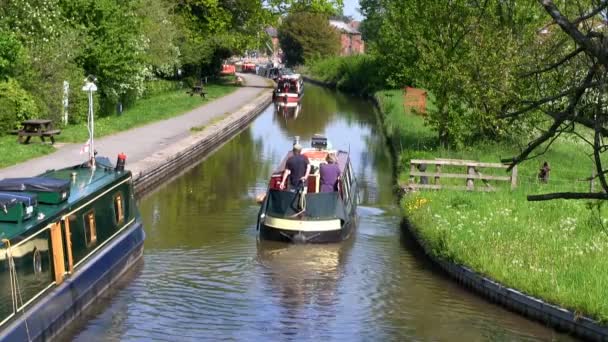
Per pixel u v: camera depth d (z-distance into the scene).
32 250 10.08
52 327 10.48
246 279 13.80
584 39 4.80
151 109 39.97
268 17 61.47
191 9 59.88
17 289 9.58
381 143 35.00
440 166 20.05
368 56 73.56
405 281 13.65
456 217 15.90
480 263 13.07
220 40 59.62
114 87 35.16
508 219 15.58
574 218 15.31
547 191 18.52
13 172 19.86
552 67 5.54
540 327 11.33
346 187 18.47
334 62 86.56
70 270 11.38
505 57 14.95
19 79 27.45
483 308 12.23
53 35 30.03
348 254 15.47
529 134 24.36
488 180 20.41
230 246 15.98
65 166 21.11
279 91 56.97
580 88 5.24
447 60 23.73
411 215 17.17
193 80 59.41
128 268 14.13
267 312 12.16
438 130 26.20
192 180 24.27
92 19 33.44
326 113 51.00
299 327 11.53
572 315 10.81
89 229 12.39
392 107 42.78
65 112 29.17
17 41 26.78
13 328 9.29
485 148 24.72
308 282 13.70
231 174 25.50
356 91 73.56
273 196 16.59
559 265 12.51
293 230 16.11
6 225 10.06
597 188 18.73
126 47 34.78
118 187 14.03
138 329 11.33
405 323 11.70
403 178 22.25
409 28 26.12
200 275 14.01
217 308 12.29
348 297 12.88
